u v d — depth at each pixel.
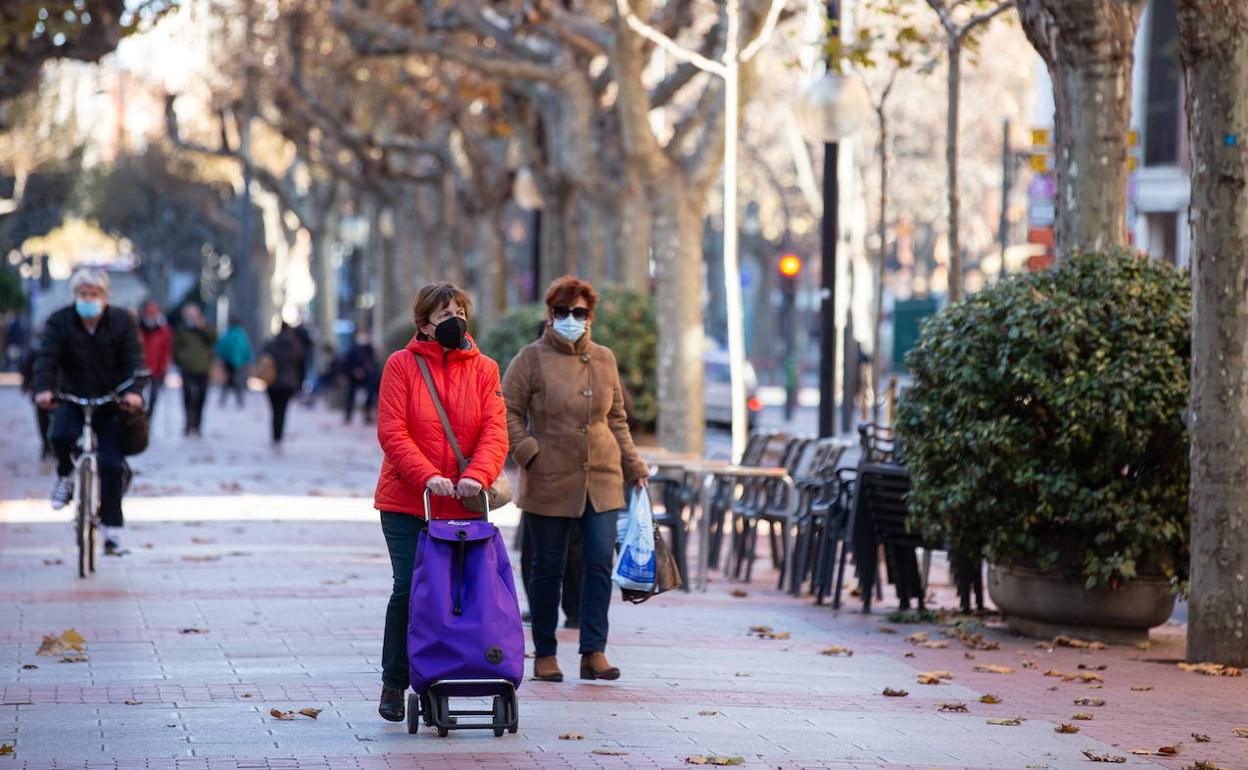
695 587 28.20
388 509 15.40
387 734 15.34
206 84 96.69
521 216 135.00
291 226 141.12
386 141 79.44
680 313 43.81
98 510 26.69
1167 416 21.69
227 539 32.25
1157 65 77.19
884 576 30.70
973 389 22.41
